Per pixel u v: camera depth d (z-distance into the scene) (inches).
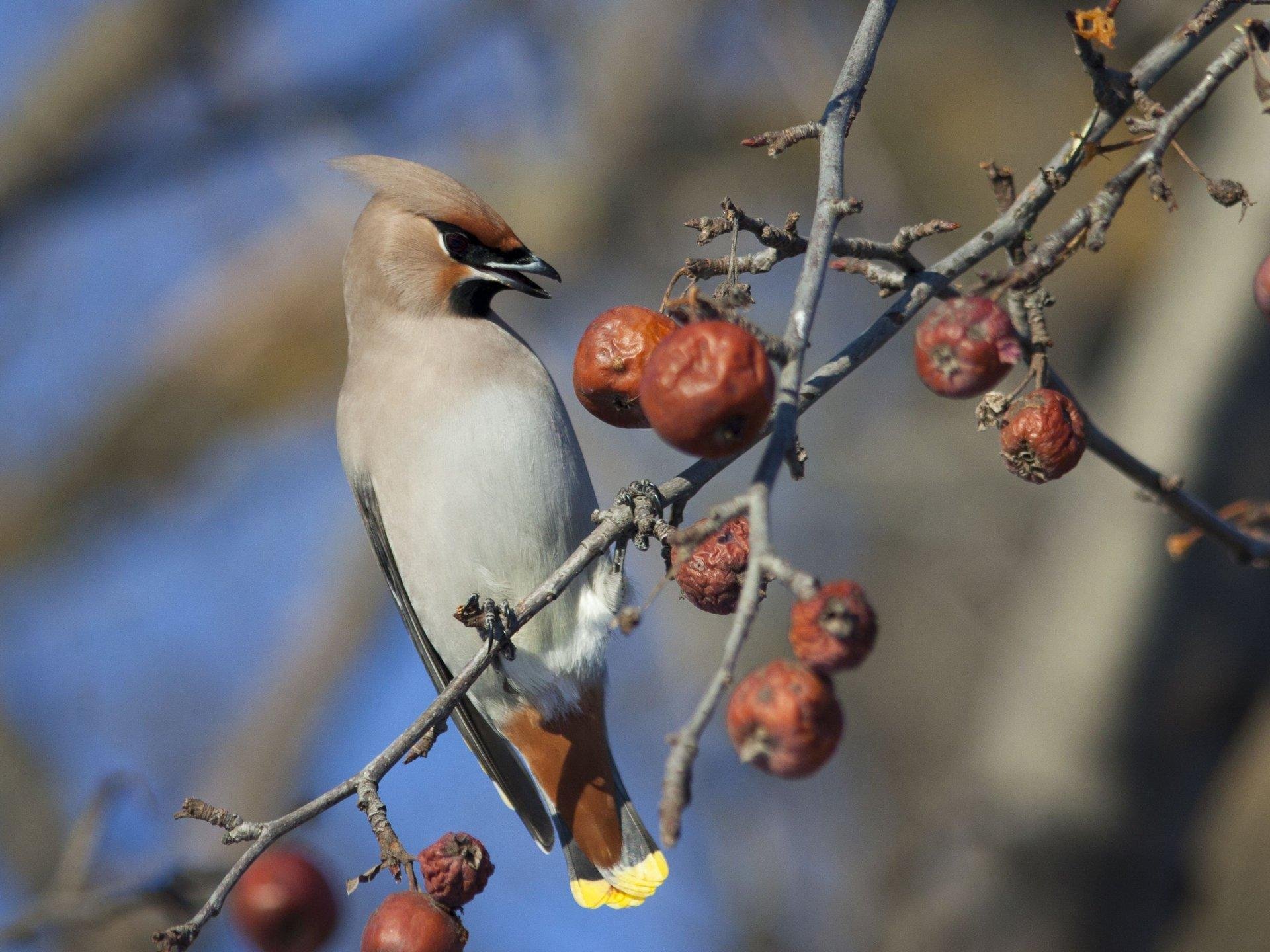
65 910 341.1
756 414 202.4
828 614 189.8
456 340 341.4
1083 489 457.7
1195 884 448.1
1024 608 471.8
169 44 696.4
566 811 327.6
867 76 243.9
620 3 677.9
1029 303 233.1
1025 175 625.9
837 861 582.9
